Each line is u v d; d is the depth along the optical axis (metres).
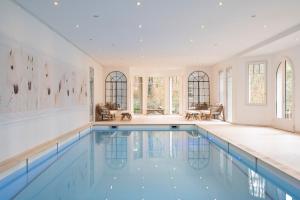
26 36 6.34
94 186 4.92
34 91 6.78
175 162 6.77
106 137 10.73
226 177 5.49
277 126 11.16
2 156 5.32
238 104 12.52
